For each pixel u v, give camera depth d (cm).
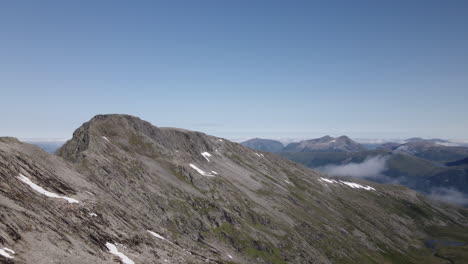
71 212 6644
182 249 9494
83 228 6294
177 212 13325
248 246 13988
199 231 13138
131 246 7050
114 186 11900
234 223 14900
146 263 6550
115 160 13738
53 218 5825
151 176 14750
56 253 4681
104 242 6362
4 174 6134
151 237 8606
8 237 4309
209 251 11512
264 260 13650
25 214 5134
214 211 14750
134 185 12975
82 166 11825
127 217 9012
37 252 4431
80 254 5153
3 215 4609
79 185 8794
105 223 7244
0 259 3800
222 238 13575
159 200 13250
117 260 5875
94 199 8269
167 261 7481
